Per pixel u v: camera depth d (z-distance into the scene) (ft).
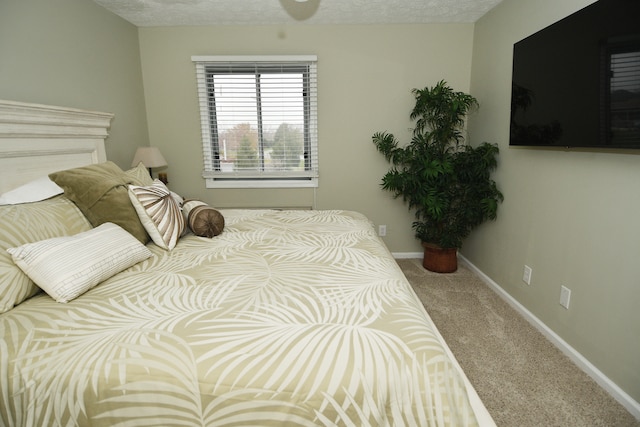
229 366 2.70
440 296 8.39
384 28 9.87
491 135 8.87
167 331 3.05
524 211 7.43
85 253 4.01
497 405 4.89
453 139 10.12
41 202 4.74
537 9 6.79
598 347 5.35
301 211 8.19
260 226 6.77
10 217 3.99
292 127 10.51
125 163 9.19
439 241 9.73
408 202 10.89
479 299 8.23
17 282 3.61
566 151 6.03
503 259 8.36
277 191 10.91
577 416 4.69
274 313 3.34
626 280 4.83
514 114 7.20
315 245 5.54
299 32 9.87
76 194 4.97
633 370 4.74
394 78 10.14
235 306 3.49
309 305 3.51
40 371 2.75
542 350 6.17
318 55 10.00
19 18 5.90
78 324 3.18
